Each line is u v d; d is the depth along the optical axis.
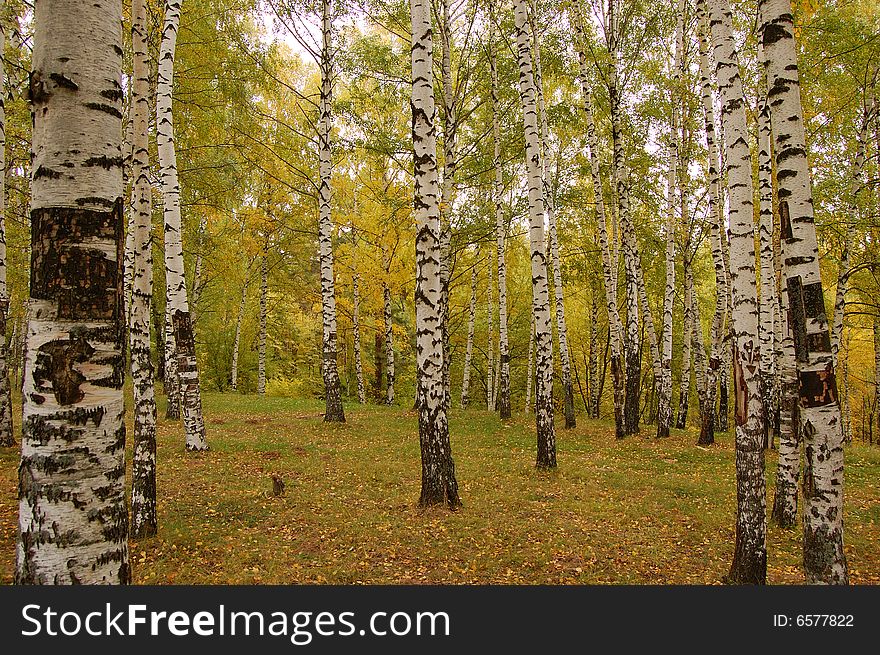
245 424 13.77
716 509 7.92
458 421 15.60
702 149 15.30
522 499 8.04
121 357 2.63
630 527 7.04
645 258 18.03
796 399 7.51
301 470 9.35
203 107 11.64
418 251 7.33
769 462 11.25
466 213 16.31
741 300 5.24
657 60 14.02
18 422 12.45
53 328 2.43
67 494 2.40
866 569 5.99
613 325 14.47
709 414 13.16
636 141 15.35
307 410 16.83
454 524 6.80
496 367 26.47
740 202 5.23
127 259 10.84
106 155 2.59
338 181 18.16
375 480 8.93
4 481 7.44
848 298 19.11
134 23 6.54
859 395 27.98
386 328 20.00
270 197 18.66
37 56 2.53
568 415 15.42
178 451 10.14
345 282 19.45
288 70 16.22
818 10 9.45
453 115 15.08
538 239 9.81
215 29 11.43
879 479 10.04
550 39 14.03
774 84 4.48
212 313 25.70
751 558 5.29
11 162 11.72
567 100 16.48
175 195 9.42
